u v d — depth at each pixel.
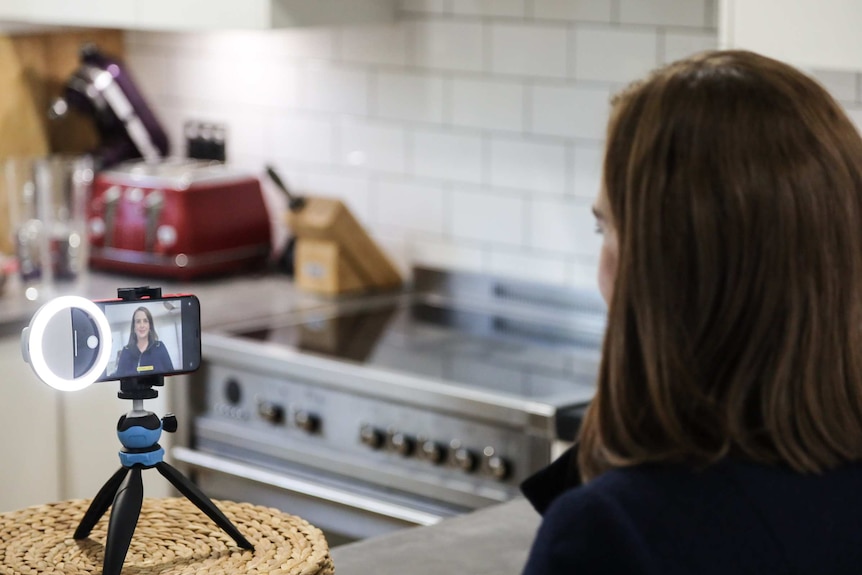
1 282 3.26
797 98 0.95
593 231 3.09
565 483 1.21
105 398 3.12
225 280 3.57
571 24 3.05
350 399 2.74
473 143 3.28
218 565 1.22
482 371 2.72
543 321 3.18
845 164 0.95
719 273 0.93
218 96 3.81
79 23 3.33
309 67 3.59
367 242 3.41
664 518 0.91
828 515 0.94
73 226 3.38
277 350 2.87
